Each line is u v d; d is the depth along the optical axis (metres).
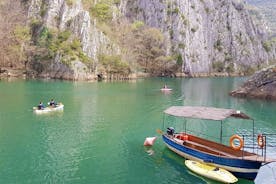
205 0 197.88
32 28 132.25
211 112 35.62
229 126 49.41
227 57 192.50
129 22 175.62
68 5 135.00
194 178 29.17
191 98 77.56
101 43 131.00
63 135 41.91
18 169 30.39
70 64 115.62
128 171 30.39
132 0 182.88
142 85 104.81
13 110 56.34
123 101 69.19
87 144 38.28
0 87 86.38
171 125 48.72
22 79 112.50
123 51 142.00
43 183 27.53
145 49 159.50
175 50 167.38
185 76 164.62
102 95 77.06
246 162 28.72
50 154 34.56
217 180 28.44
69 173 29.67
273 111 61.66
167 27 172.62
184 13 179.38
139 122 49.88
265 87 79.12
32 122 48.38
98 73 122.06
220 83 123.50
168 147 36.38
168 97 78.00
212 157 30.78
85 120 50.44
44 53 121.94
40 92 78.50
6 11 135.25
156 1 178.00
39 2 137.38
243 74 190.75
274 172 30.94
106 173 29.86
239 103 70.75
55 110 57.38
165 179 28.86
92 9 153.00
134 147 37.41
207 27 192.88
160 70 159.38
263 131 46.88
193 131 45.81
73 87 91.75
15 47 125.12
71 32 126.62
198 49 178.88
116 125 47.78
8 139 39.72
